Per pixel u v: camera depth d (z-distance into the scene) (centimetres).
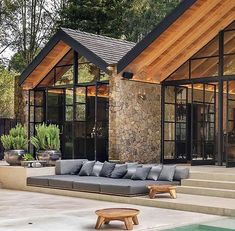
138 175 1085
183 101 1509
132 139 1444
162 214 845
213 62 1398
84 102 1579
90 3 2347
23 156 1308
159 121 1535
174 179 1091
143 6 2630
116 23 2414
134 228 715
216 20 1352
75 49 1498
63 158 1623
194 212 869
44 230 701
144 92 1485
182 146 1516
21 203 980
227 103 1349
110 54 1500
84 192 1063
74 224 749
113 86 1404
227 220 791
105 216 707
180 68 1483
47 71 1652
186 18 1327
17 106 1762
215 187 1020
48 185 1149
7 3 2622
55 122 1648
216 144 1458
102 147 1523
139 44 1367
